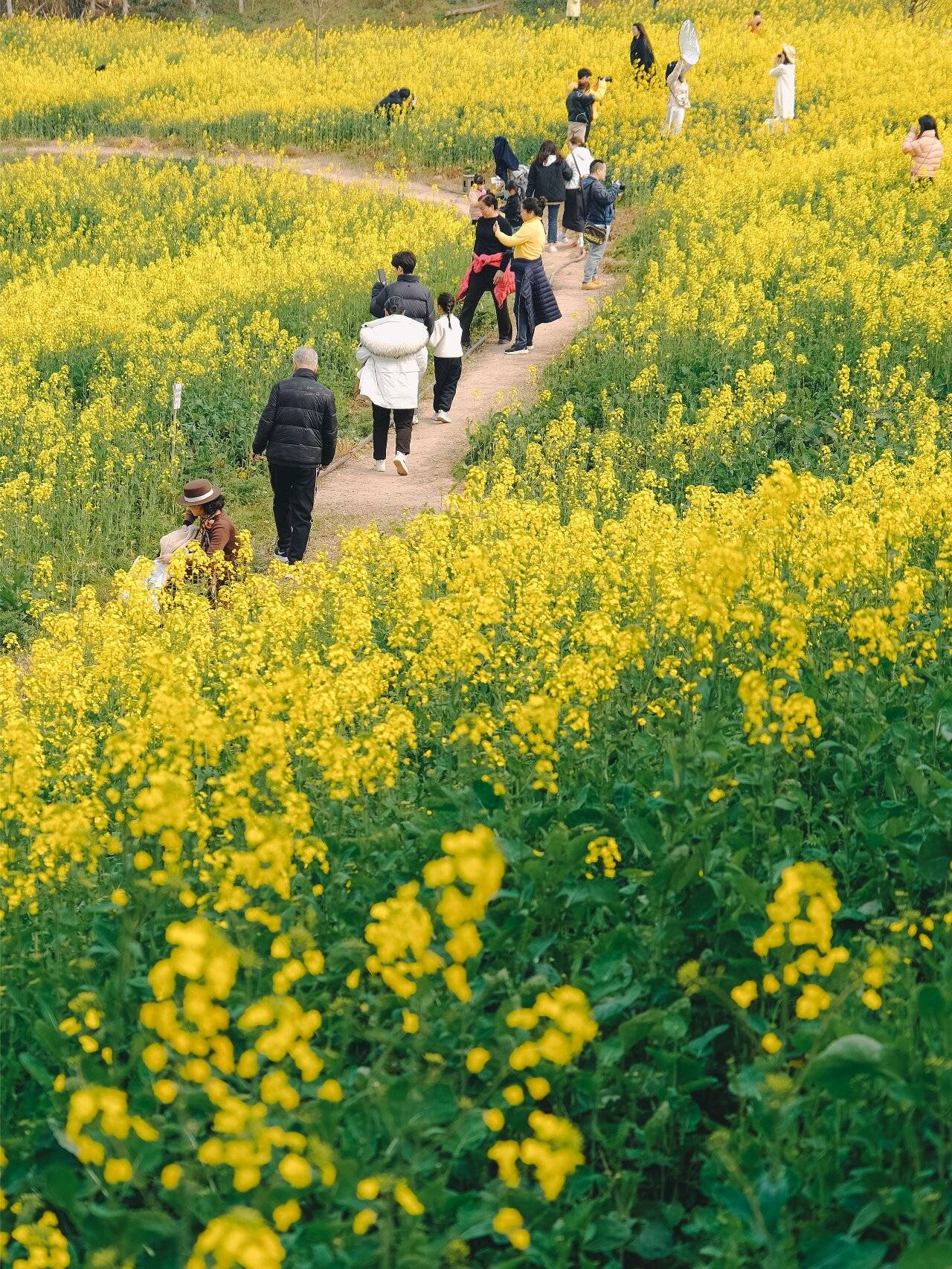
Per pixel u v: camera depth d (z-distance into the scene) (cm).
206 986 375
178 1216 420
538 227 2100
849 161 3020
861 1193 417
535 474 1560
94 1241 389
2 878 612
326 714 700
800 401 1697
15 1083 542
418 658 842
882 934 556
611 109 3759
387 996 501
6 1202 448
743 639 769
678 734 716
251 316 2308
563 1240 414
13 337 2197
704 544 852
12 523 1513
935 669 800
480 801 671
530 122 3688
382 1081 440
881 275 2127
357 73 4716
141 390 1934
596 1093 475
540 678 852
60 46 5700
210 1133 473
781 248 2328
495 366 2116
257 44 5678
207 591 1316
